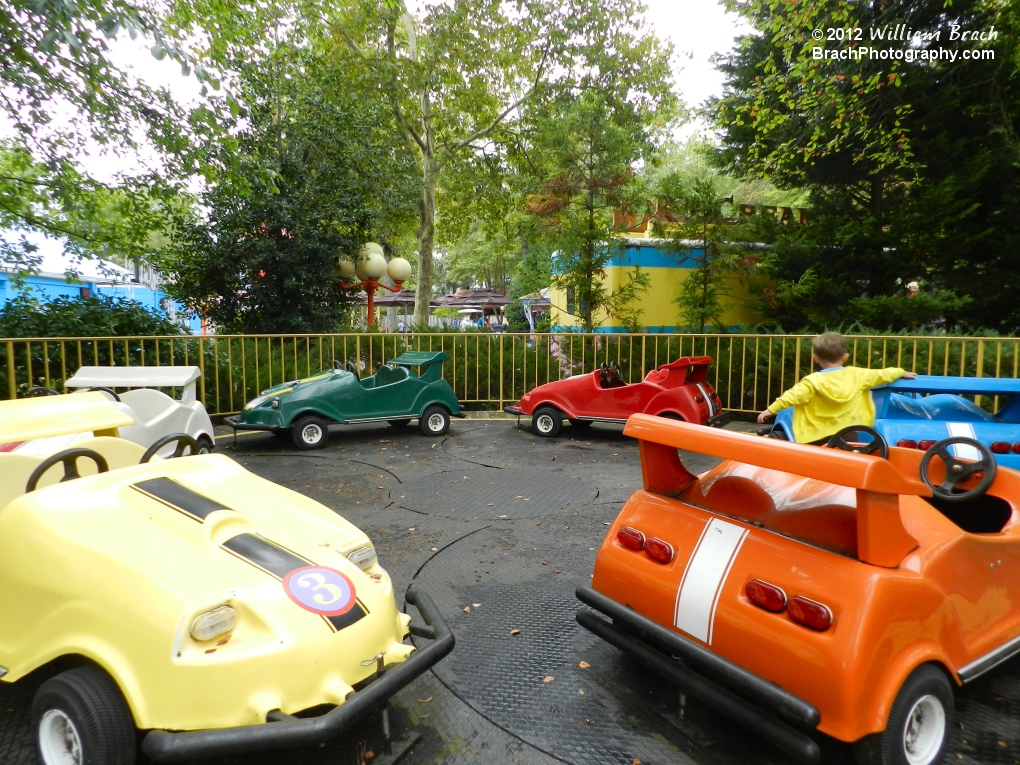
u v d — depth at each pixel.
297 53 11.07
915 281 12.85
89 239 9.96
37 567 2.22
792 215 13.27
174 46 6.28
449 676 2.96
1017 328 11.72
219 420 9.48
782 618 2.21
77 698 2.01
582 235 11.16
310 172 11.88
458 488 6.07
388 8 14.12
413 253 34.69
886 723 2.06
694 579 2.49
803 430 4.50
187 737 1.89
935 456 3.21
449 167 18.03
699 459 7.66
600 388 8.30
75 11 6.09
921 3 10.59
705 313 12.06
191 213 11.03
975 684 2.89
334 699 2.11
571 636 3.33
